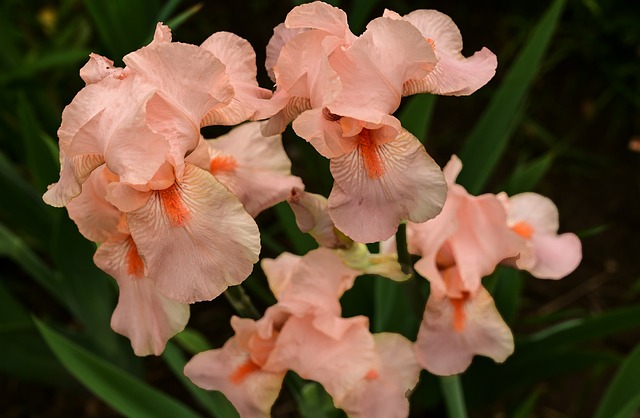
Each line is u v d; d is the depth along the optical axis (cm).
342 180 72
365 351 82
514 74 109
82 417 135
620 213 154
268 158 81
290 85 73
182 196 71
